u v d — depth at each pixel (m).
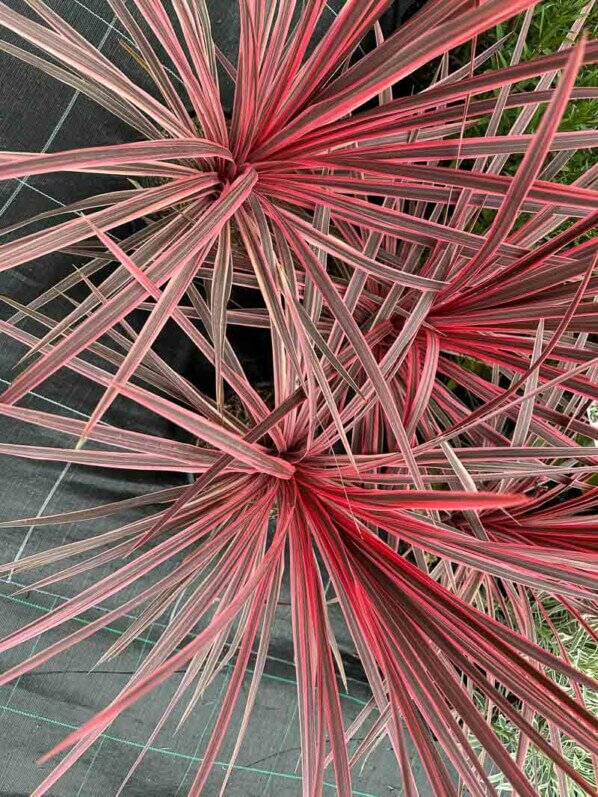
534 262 0.65
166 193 0.65
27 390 0.46
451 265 0.85
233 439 0.60
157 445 0.71
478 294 0.76
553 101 0.37
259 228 0.68
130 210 0.60
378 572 0.68
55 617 0.69
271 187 0.73
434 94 0.55
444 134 0.90
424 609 0.64
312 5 0.56
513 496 0.39
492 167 0.83
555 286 0.71
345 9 0.54
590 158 1.28
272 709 1.45
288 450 0.86
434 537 0.66
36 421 0.63
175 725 1.37
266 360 1.29
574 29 0.92
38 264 1.15
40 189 1.14
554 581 0.70
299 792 1.50
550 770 1.38
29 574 1.21
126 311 0.50
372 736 0.78
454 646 0.61
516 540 0.90
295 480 0.79
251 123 0.69
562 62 0.48
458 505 0.46
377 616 0.66
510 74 0.50
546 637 1.35
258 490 0.82
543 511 0.92
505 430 1.48
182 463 0.74
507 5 0.37
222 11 1.23
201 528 0.77
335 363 0.62
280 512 0.76
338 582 0.74
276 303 0.63
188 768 1.38
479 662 0.62
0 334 1.14
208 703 1.39
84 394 1.22
